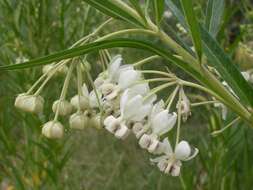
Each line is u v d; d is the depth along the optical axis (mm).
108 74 119
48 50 266
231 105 109
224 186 216
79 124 121
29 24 266
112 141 342
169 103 112
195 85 112
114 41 99
